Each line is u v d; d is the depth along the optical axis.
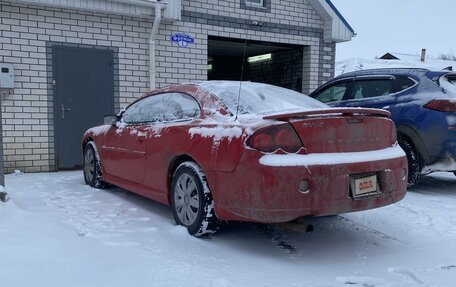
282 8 10.66
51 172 7.98
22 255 3.43
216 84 4.58
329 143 3.55
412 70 6.43
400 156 3.97
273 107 4.08
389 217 4.90
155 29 8.67
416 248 3.99
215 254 3.71
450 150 5.70
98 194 5.84
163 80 9.22
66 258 3.43
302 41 11.02
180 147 4.20
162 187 4.57
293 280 3.24
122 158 5.38
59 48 8.09
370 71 6.91
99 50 8.48
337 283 3.20
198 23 9.55
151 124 4.93
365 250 3.93
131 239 3.98
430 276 3.30
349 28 11.44
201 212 3.94
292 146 3.45
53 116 8.06
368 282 3.21
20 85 7.77
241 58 14.42
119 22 8.65
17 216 4.48
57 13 8.04
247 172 3.50
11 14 7.66
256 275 3.31
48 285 2.96
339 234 4.37
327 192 3.43
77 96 8.30
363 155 3.68
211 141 3.86
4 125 7.67
